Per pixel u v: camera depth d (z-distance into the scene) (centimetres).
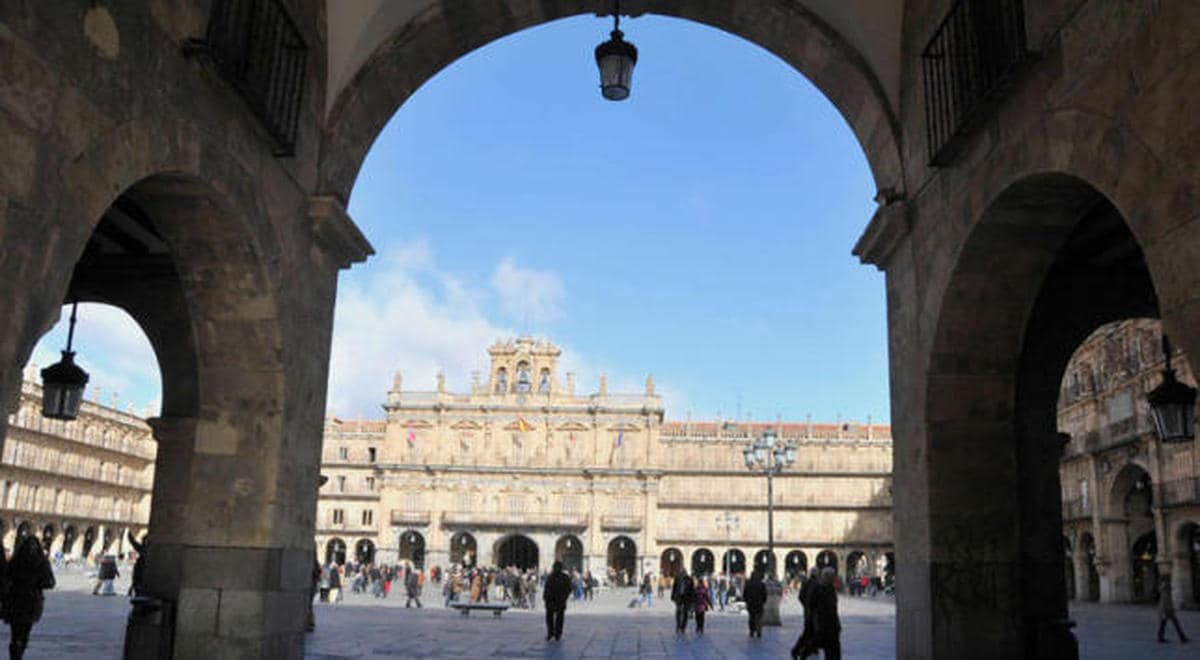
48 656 1323
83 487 8619
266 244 916
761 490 9381
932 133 948
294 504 989
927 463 956
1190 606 4109
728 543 9244
